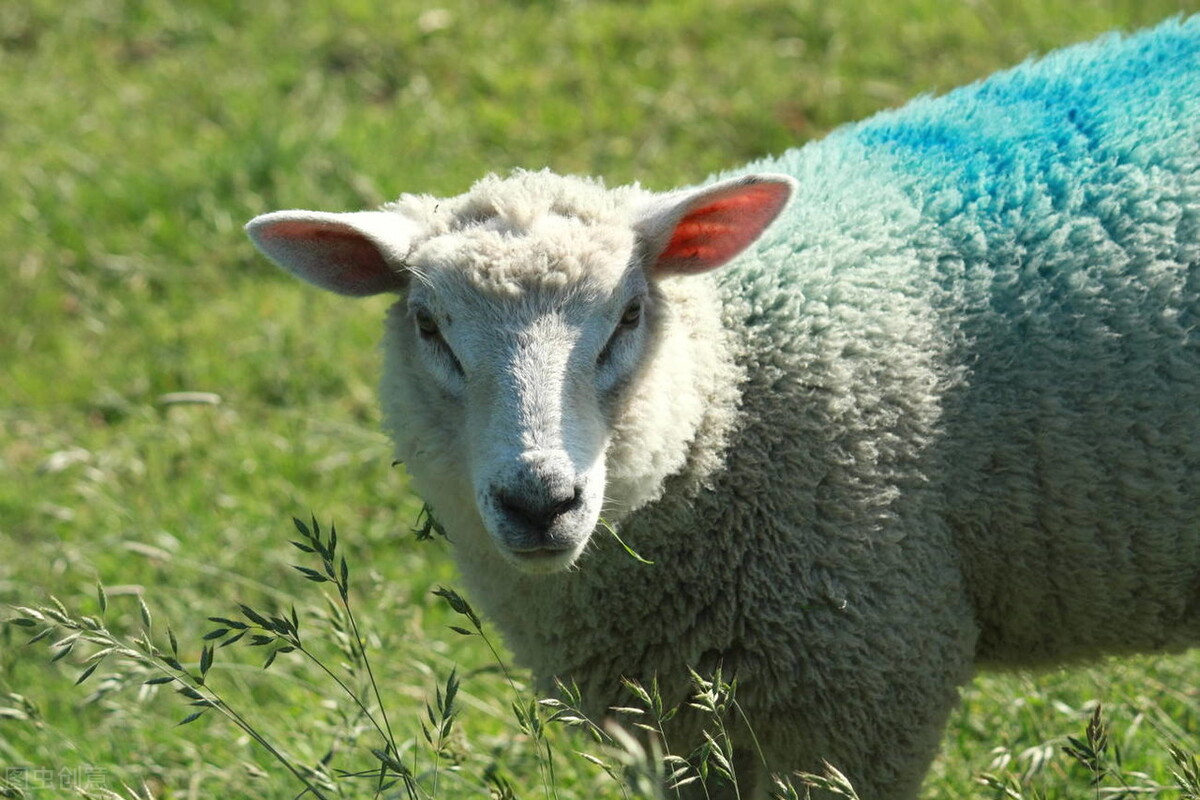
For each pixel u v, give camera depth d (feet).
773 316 32.58
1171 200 32.35
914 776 32.81
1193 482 31.96
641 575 31.94
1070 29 68.03
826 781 28.53
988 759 35.65
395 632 43.09
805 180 34.94
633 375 30.89
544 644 33.47
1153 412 31.78
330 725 38.37
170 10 80.53
